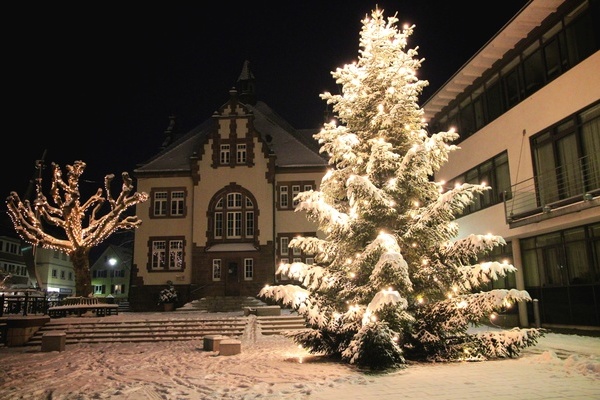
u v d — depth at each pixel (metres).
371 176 13.05
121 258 70.94
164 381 10.27
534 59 18.97
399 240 12.20
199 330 20.66
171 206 35.53
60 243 25.20
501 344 11.87
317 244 13.02
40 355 15.67
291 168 35.34
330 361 12.34
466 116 24.52
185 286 34.06
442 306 12.01
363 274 12.18
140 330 20.42
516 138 20.00
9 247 58.81
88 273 25.50
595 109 15.77
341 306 12.34
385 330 10.98
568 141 17.09
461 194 11.77
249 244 34.25
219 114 35.91
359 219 12.55
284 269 12.47
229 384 9.59
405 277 10.71
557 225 17.14
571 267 17.55
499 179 21.47
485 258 23.25
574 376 9.35
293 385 9.17
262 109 45.00
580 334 16.53
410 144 13.38
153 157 38.66
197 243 34.41
